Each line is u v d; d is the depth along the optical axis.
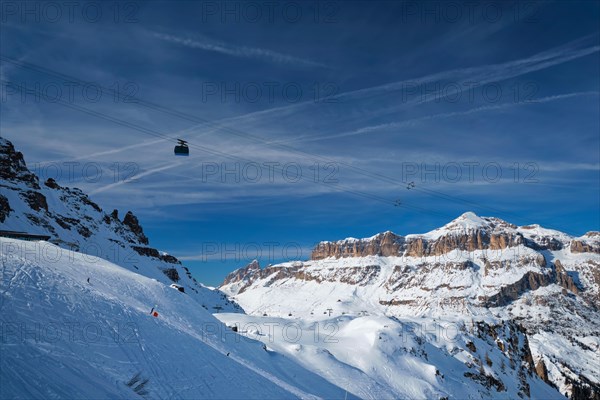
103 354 36.97
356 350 145.12
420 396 128.00
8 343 28.17
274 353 104.44
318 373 109.00
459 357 189.50
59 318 38.28
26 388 23.48
